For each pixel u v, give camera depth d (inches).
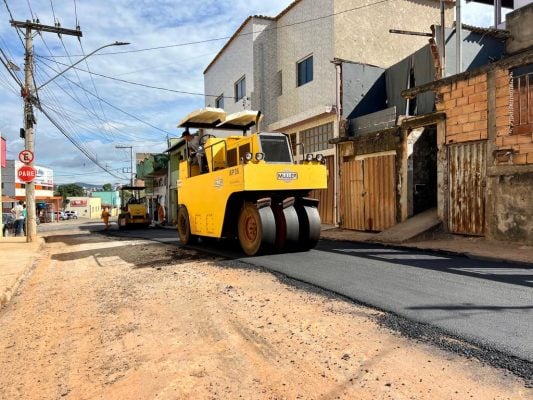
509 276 269.7
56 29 772.0
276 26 889.5
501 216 401.7
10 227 1120.2
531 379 131.4
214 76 1163.3
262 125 877.8
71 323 228.1
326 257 365.1
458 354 152.6
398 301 219.5
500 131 402.9
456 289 239.1
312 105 763.4
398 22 749.9
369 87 686.5
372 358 153.3
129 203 1330.0
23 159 749.9
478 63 594.2
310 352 162.4
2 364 177.6
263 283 279.1
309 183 390.0
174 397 134.3
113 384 147.8
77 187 4325.8
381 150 569.0
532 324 177.8
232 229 427.5
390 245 434.3
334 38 704.4
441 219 463.5
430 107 573.3
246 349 169.9
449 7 758.5
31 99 754.8
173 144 1460.4
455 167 452.1
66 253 563.2
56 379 157.5
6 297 296.0
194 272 335.6
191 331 196.2
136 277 338.0
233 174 389.1
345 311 209.5
